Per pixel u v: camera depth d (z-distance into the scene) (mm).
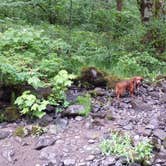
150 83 5797
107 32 8641
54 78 4980
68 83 4914
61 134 4332
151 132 4324
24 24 8281
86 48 7012
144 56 6906
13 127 4496
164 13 8672
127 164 3783
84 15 9711
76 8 9797
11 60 5320
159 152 3986
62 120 4559
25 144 4195
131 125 4488
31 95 4664
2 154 4059
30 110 4652
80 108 4715
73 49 6797
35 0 9086
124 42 7875
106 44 7543
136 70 6293
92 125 4477
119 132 4270
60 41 6633
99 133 4324
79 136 4285
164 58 7504
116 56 6773
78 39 7598
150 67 6758
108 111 4797
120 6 11031
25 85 5004
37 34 6133
